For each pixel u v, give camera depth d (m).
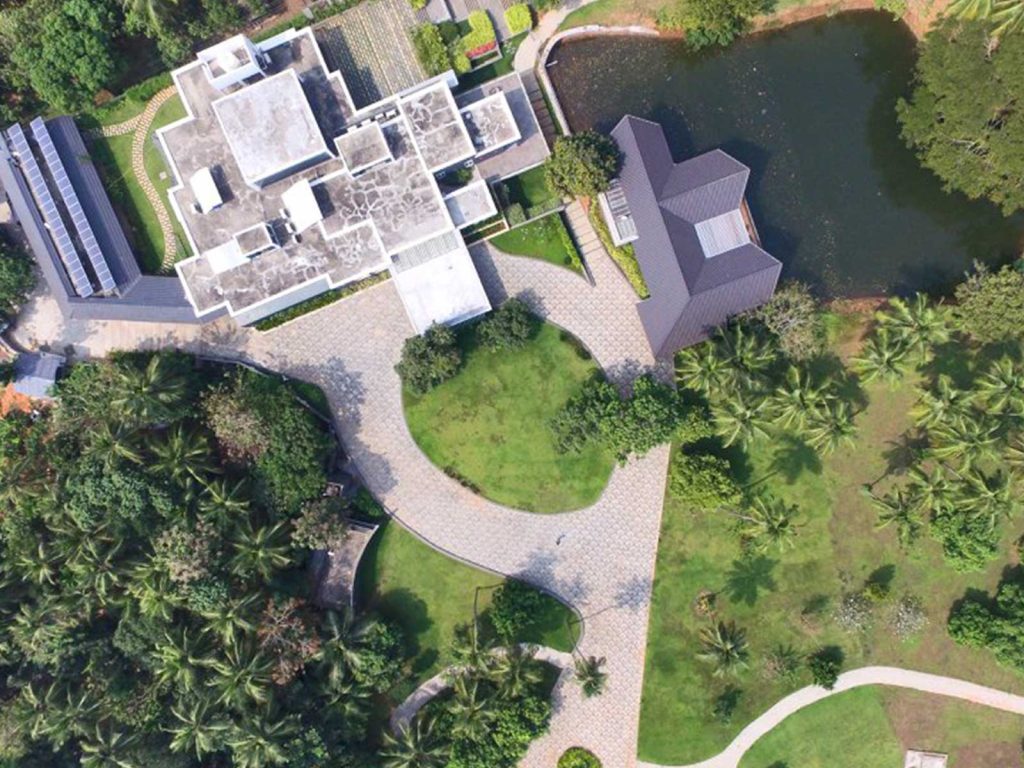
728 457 57.59
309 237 52.75
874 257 56.91
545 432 57.91
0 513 54.25
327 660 54.66
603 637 58.94
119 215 56.38
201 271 52.44
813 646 58.59
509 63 55.97
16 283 54.25
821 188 56.72
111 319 55.53
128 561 52.59
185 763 53.59
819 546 58.16
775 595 58.41
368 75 55.41
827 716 59.19
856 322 56.59
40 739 53.56
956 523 54.31
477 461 58.34
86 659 54.09
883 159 56.72
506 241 56.97
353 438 58.28
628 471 58.09
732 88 56.53
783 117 56.62
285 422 53.91
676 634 58.78
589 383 57.00
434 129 51.47
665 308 54.22
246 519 53.28
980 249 56.97
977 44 50.06
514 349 55.62
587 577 58.78
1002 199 53.31
